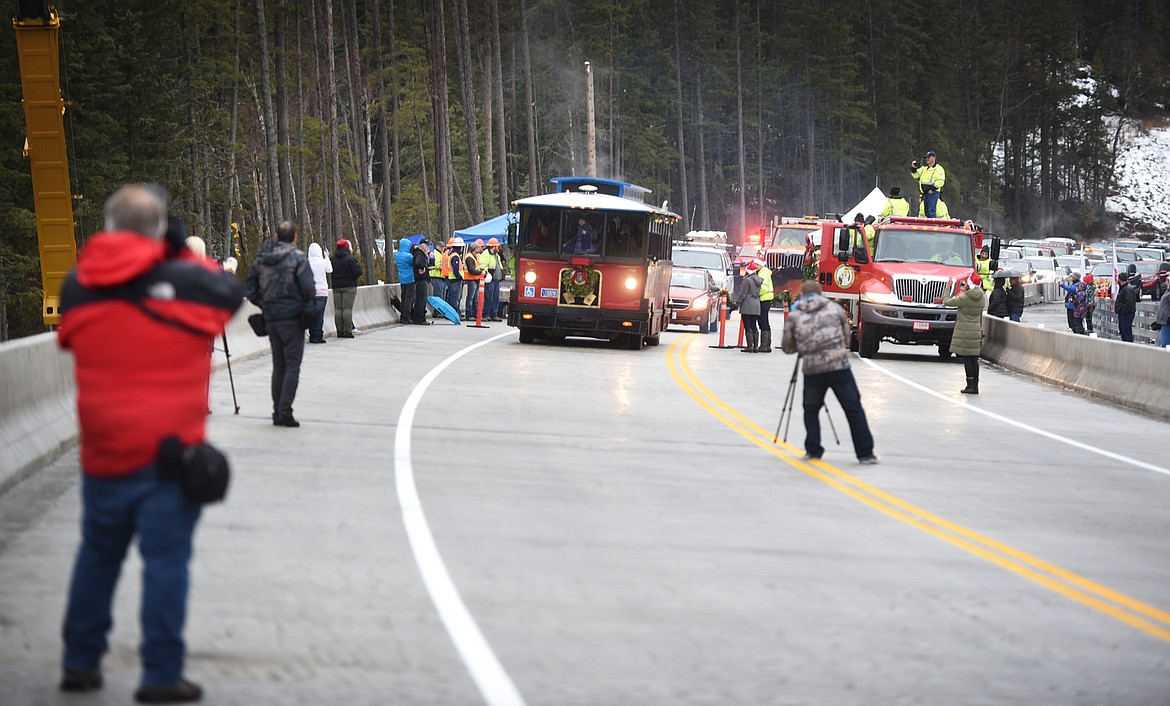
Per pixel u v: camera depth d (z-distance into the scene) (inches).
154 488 600.4
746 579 916.0
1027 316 5920.3
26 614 764.6
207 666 670.5
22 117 4714.6
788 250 5265.8
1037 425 2052.2
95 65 5383.9
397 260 3919.8
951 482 1439.5
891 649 757.3
